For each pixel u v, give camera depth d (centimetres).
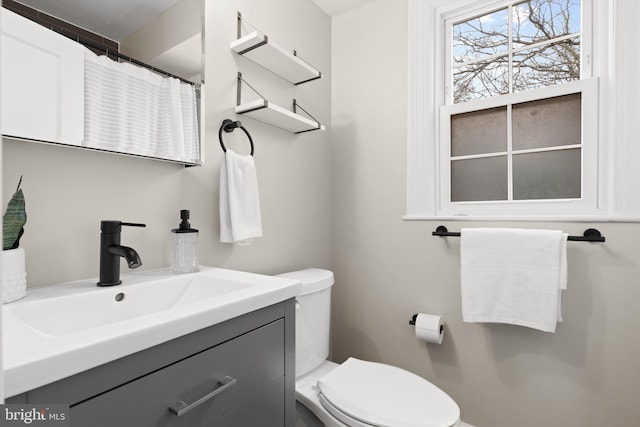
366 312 187
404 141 175
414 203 170
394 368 133
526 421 144
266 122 152
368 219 187
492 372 151
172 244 104
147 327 56
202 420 66
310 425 124
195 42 114
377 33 185
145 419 57
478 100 159
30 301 71
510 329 147
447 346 162
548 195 145
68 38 84
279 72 158
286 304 90
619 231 127
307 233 179
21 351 46
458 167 166
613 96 129
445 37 171
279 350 87
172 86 107
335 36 202
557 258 128
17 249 73
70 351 47
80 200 91
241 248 140
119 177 99
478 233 144
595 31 137
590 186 135
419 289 170
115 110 93
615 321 128
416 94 171
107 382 52
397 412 105
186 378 63
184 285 99
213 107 128
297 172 173
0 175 30
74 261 90
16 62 75
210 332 68
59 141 82
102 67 90
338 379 124
